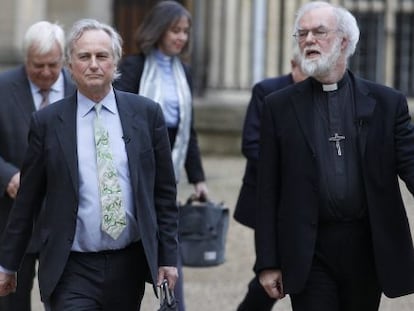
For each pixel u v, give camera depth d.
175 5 7.01
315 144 5.20
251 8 15.47
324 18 5.19
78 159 5.04
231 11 15.52
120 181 5.05
